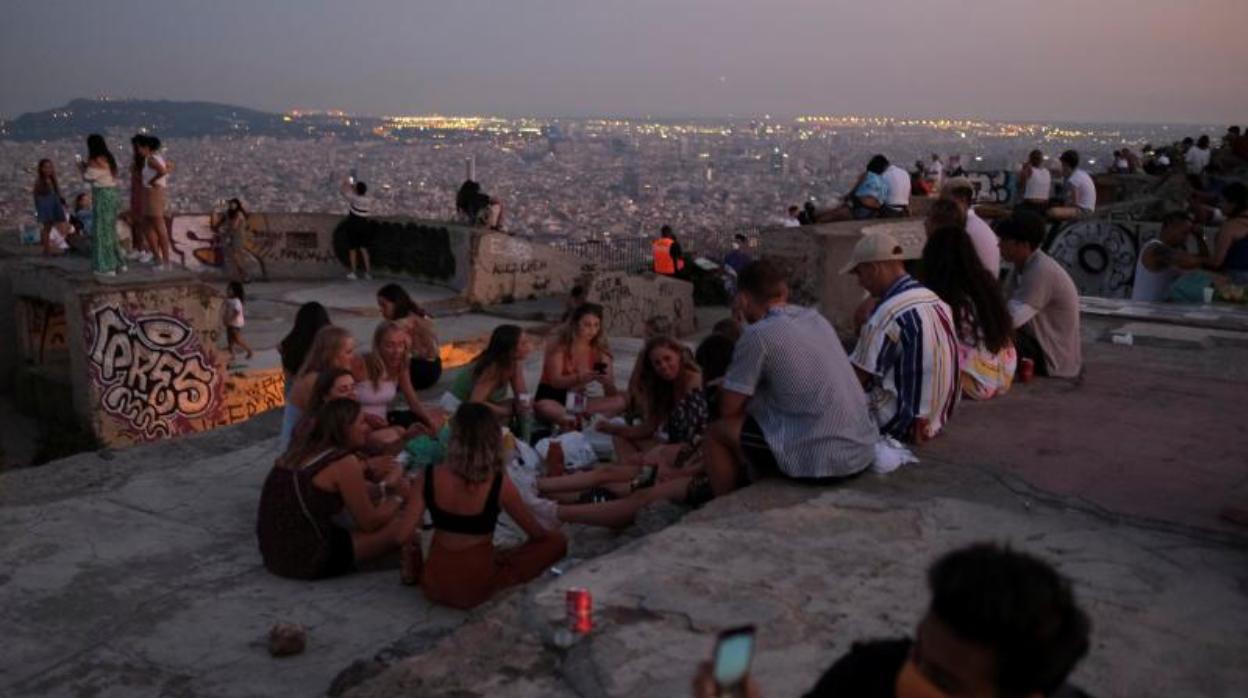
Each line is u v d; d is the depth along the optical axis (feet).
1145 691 10.93
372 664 13.34
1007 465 18.26
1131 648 11.83
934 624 5.40
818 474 16.96
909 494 16.84
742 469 17.95
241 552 19.62
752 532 15.23
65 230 57.16
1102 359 26.86
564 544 17.84
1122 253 54.49
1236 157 80.89
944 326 19.61
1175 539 15.11
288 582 18.29
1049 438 19.88
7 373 55.62
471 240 69.31
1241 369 25.79
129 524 20.92
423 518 20.72
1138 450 19.20
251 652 15.75
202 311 47.62
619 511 18.94
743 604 12.85
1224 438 19.98
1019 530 15.40
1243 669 11.41
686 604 12.83
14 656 15.60
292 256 78.28
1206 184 76.59
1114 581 13.62
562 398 27.50
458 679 11.37
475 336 60.34
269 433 26.91
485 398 25.80
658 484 19.24
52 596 17.60
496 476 16.83
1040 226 24.06
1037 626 5.16
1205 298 35.37
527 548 17.70
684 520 15.74
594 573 13.82
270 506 18.25
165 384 46.96
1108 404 22.35
